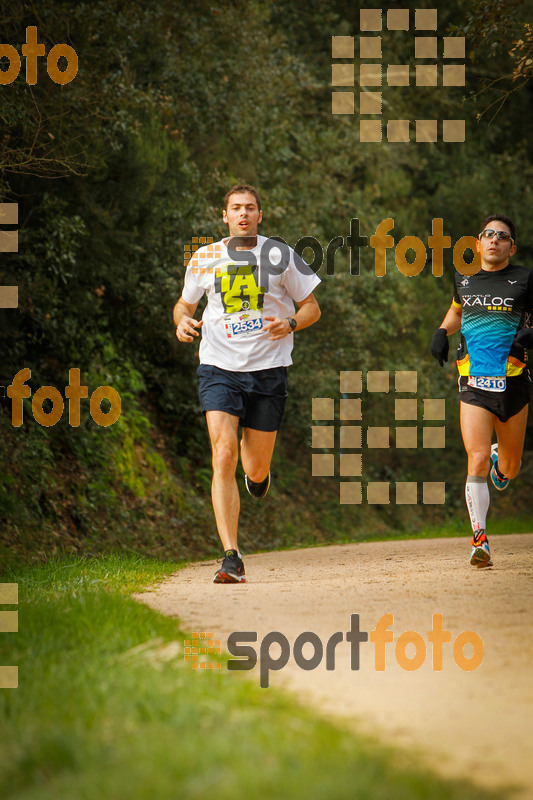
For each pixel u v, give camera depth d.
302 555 22.52
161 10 33.62
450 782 5.03
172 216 33.59
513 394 14.81
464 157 64.31
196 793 4.74
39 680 7.04
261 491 16.09
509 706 6.56
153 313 33.56
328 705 6.60
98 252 29.77
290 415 42.16
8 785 5.12
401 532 48.81
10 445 26.44
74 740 5.48
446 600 10.74
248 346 14.64
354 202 48.28
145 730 5.72
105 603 10.39
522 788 5.00
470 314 14.94
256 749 5.31
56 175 26.86
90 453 29.84
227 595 11.95
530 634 8.78
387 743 5.73
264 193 39.88
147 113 31.52
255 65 38.06
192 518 33.59
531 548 19.06
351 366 44.03
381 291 47.03
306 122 49.88
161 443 35.94
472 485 14.48
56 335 28.88
